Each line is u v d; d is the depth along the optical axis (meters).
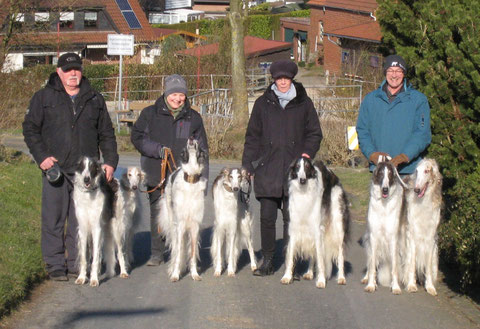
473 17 8.23
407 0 11.35
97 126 7.67
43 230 7.40
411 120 7.42
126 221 7.96
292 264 7.55
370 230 7.22
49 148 7.43
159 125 8.17
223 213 7.79
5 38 29.41
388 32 11.79
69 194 7.50
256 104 7.89
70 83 7.34
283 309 6.55
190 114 8.21
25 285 6.77
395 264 7.15
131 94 30.56
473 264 6.93
